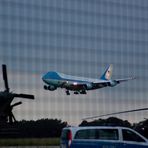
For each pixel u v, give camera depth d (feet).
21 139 366.43
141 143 200.44
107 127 199.41
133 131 201.67
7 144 344.08
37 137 378.73
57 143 347.77
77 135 198.18
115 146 197.16
